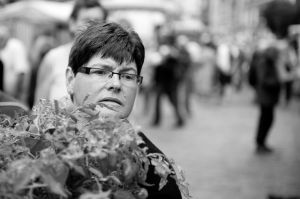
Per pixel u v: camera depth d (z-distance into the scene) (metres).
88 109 1.97
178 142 12.23
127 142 1.82
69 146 1.82
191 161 9.96
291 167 9.56
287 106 20.70
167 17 27.58
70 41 5.41
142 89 16.42
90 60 2.42
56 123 2.00
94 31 2.44
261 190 7.90
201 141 12.44
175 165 2.07
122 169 1.86
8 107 3.73
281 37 11.30
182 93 17.22
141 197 1.92
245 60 30.91
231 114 18.28
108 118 1.90
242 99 24.11
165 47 15.29
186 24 35.62
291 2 21.06
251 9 56.69
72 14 5.50
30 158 1.94
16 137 2.04
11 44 8.63
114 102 2.38
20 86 8.70
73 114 1.98
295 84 23.73
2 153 1.93
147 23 24.52
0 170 1.88
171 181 2.34
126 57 2.40
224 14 61.78
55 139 1.89
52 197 1.79
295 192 7.77
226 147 11.62
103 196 1.72
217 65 23.00
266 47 11.11
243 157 10.47
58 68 5.21
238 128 14.77
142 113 17.41
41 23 18.72
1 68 5.88
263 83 10.98
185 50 17.67
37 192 1.79
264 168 9.44
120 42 2.42
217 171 9.10
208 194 7.58
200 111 19.27
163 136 13.16
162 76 14.98
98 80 2.40
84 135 1.87
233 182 8.32
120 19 8.15
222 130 14.36
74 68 2.49
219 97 22.56
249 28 56.56
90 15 5.41
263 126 11.10
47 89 5.27
